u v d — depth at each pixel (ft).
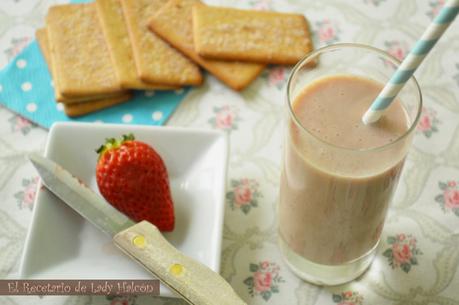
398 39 2.19
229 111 2.09
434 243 1.89
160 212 1.84
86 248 1.83
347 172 1.60
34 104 2.09
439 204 1.94
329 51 1.66
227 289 1.72
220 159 1.92
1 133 2.05
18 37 2.21
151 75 2.08
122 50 2.14
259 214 1.94
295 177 1.67
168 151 1.95
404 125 1.63
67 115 2.07
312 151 1.60
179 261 1.75
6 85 2.12
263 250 1.89
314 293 1.83
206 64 2.12
